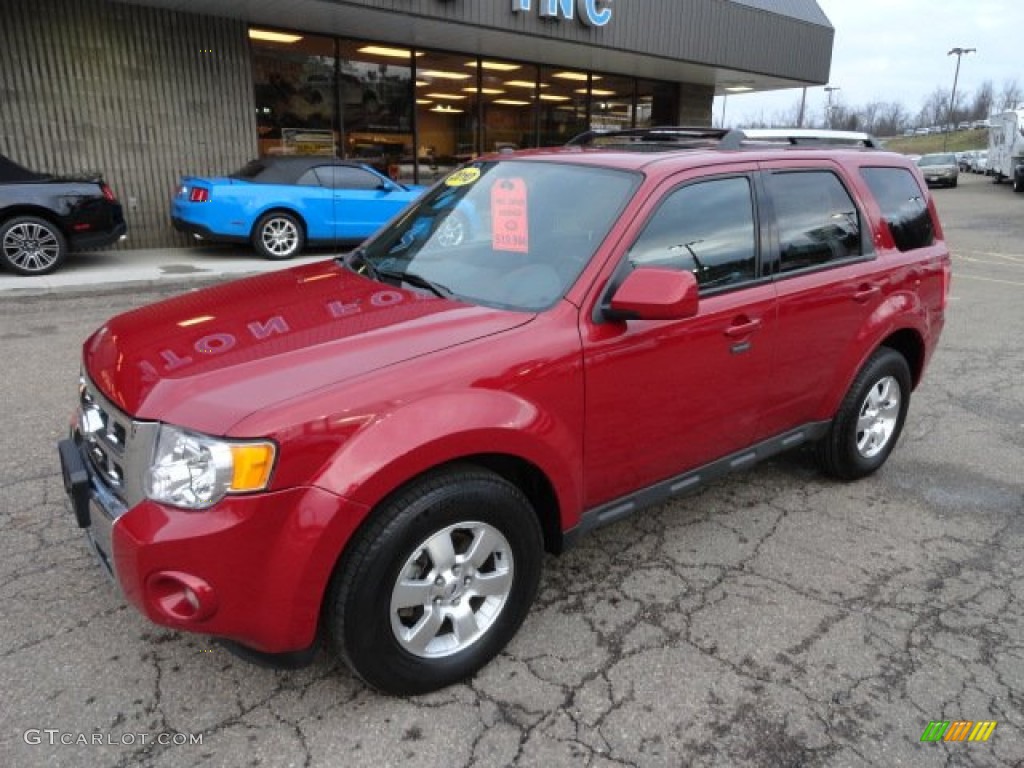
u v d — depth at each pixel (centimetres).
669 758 232
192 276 998
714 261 318
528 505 264
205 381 226
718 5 1625
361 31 1350
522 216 314
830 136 486
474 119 1628
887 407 428
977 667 276
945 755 236
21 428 462
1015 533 375
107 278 964
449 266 312
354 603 228
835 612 307
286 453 211
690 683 264
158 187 1256
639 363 286
